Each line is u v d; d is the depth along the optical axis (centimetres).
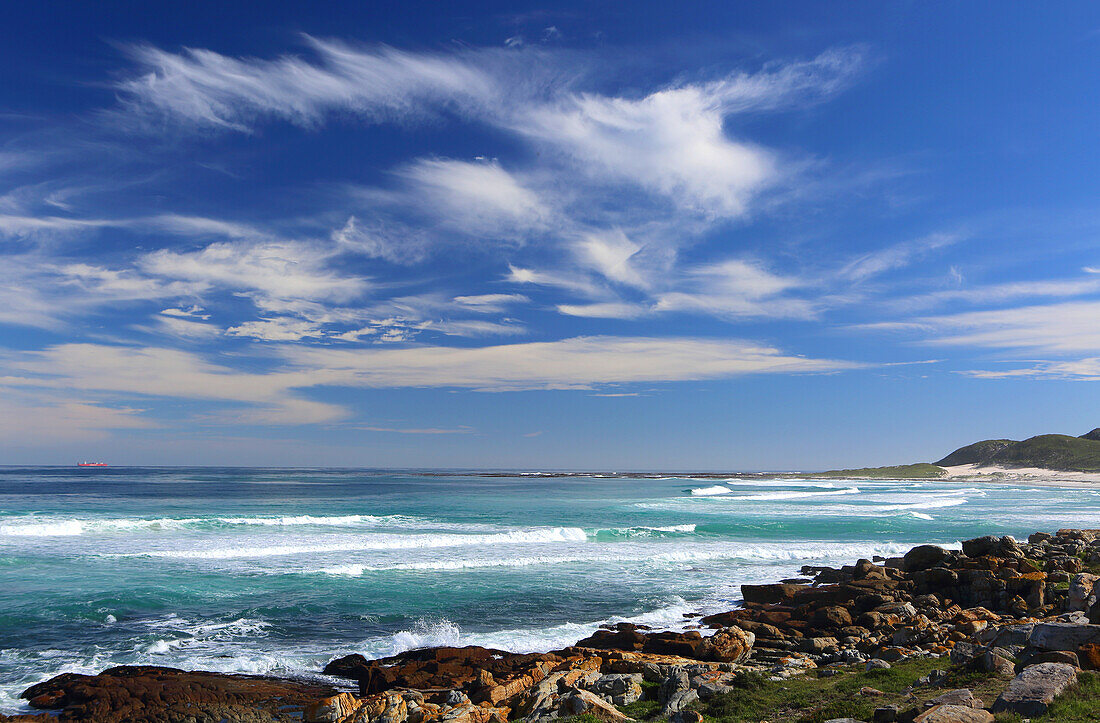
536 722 1253
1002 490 11750
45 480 12344
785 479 18175
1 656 1831
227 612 2305
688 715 1223
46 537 3853
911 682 1346
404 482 14112
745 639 1906
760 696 1335
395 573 2984
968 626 1919
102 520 4397
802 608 2288
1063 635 1238
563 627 2186
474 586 2770
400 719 1358
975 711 962
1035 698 982
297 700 1558
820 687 1384
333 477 16962
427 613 2352
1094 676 1072
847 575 2939
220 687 1603
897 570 2778
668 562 3369
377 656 1906
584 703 1308
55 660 1808
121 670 1702
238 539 3859
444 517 5484
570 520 5356
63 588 2552
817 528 4931
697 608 2459
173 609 2327
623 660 1717
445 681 1659
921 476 18525
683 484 14575
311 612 2331
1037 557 2948
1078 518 6000
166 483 11438
